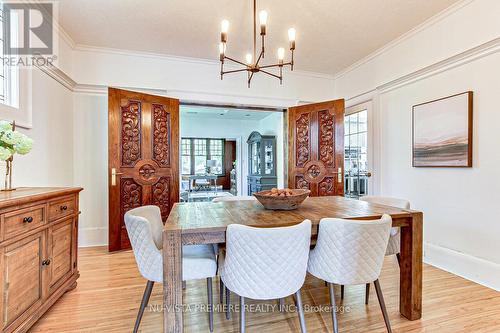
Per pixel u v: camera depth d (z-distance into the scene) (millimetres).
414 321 1759
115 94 3156
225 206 2141
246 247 1318
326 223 1521
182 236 1436
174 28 2926
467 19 2418
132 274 2520
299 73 4262
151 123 3422
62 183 3031
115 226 3160
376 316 1826
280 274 1355
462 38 2461
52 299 1816
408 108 3090
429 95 2826
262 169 6660
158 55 3604
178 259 1419
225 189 10727
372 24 2836
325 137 3854
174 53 3584
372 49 3455
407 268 1803
